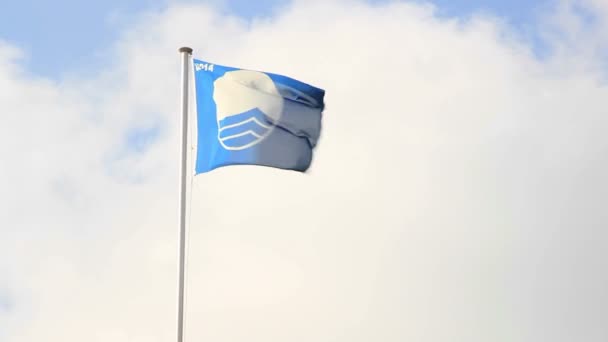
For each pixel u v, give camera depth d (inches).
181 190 852.6
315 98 863.1
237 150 847.7
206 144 853.2
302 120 859.4
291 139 855.1
